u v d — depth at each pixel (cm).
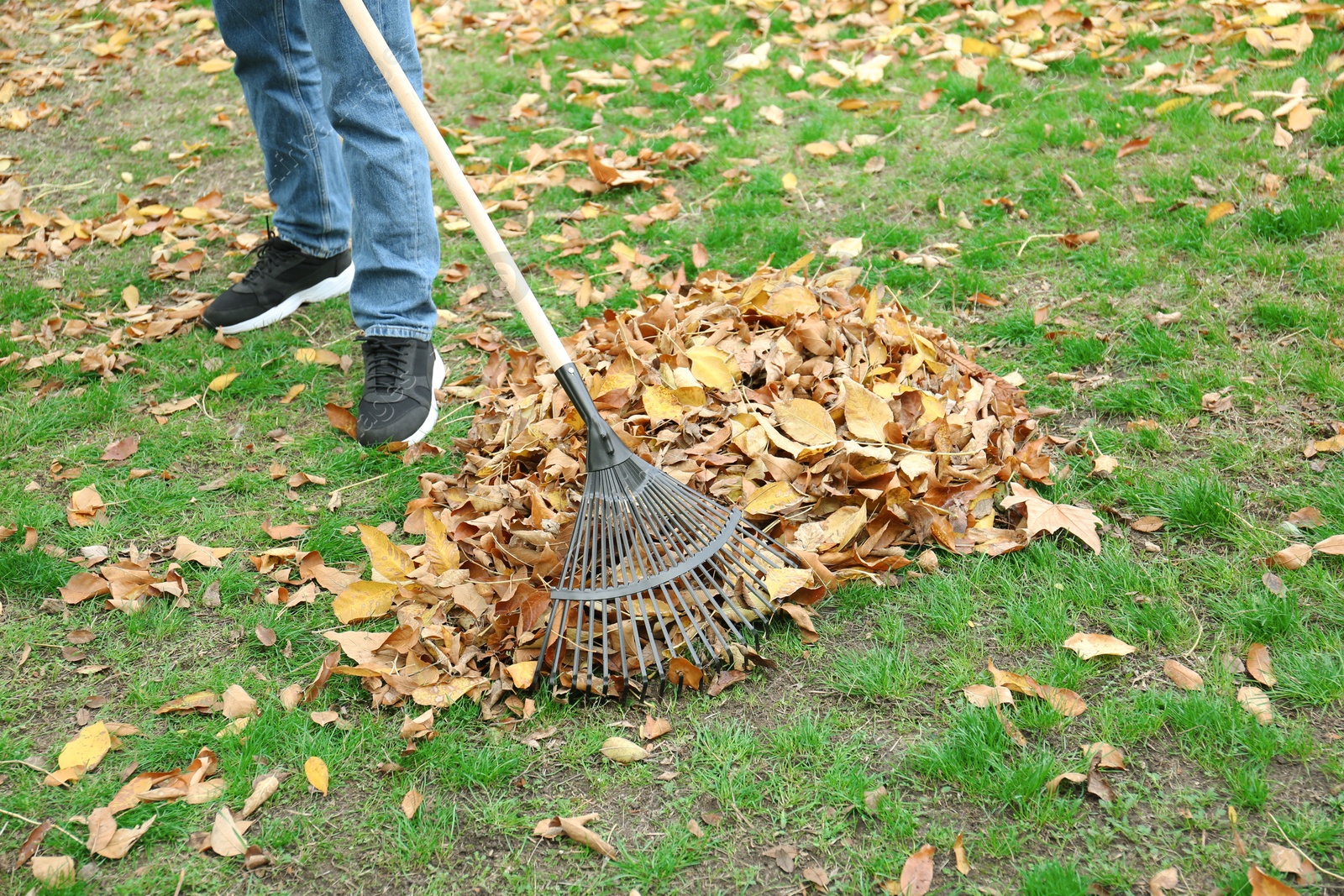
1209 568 251
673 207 433
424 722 222
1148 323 336
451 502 284
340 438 329
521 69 592
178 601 265
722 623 245
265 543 287
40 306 404
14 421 338
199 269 430
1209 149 428
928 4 599
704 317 318
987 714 215
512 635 239
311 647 252
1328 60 470
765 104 524
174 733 229
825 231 418
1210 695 218
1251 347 321
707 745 218
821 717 224
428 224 326
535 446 281
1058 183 425
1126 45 528
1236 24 512
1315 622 233
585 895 192
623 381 290
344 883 197
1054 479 281
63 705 238
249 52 349
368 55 303
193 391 355
